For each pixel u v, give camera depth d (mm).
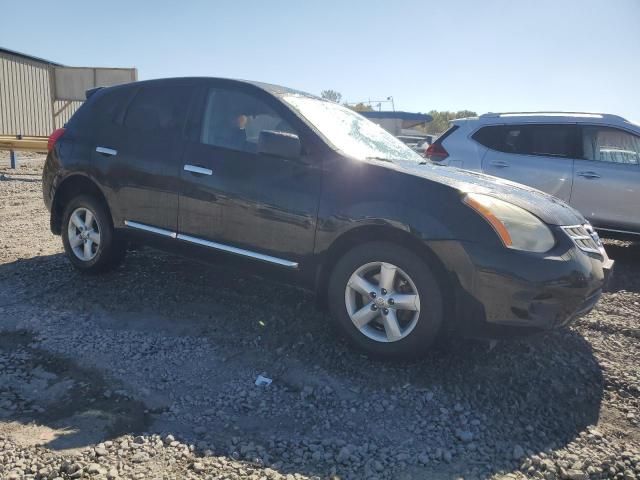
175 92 4852
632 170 6996
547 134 7539
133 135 4914
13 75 25891
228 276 5391
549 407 3336
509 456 2854
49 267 5621
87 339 4012
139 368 3639
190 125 4641
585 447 2951
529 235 3492
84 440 2861
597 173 7145
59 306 4590
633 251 7934
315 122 4254
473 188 3674
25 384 3404
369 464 2744
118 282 5164
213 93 4637
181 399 3309
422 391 3422
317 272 3934
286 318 4461
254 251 4188
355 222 3713
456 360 3826
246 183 4176
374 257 3684
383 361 3771
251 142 4324
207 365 3715
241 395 3367
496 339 3529
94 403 3223
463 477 2682
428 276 3545
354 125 4738
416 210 3553
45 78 27750
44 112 27844
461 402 3336
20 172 15172
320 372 3635
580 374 3744
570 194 7293
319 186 3912
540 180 7422
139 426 3023
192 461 2729
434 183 3641
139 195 4789
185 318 4426
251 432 3006
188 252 4586
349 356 3844
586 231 3877
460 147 8016
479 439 2992
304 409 3238
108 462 2689
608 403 3430
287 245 4020
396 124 29234
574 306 3494
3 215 8867
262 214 4102
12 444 2801
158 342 4000
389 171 3785
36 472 2596
